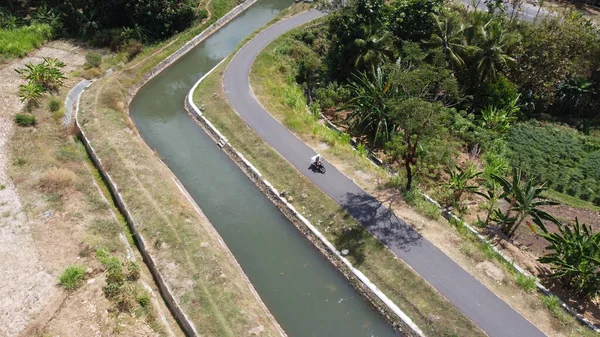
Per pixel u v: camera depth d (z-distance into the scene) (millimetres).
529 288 22859
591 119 39562
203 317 21250
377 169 31531
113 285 21766
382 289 23422
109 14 51344
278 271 25141
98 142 33438
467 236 26125
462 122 36125
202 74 46875
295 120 36719
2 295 21719
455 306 22109
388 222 26969
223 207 29562
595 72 39875
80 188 28766
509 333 20906
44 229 25422
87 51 47375
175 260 24188
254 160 33125
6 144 31922
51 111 36094
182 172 32750
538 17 48562
